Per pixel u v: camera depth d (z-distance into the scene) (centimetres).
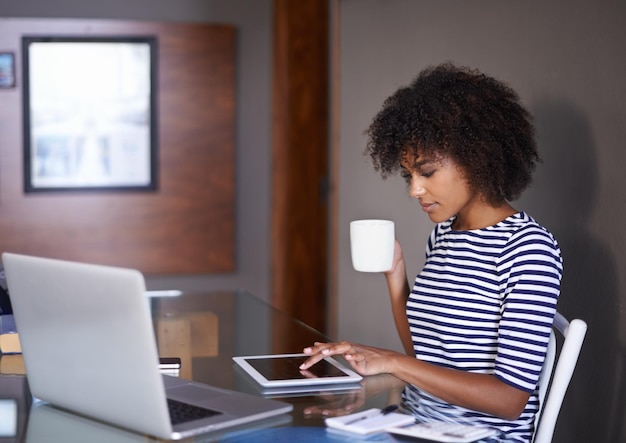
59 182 441
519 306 162
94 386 145
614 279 195
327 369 175
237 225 466
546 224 226
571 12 211
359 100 376
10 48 428
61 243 444
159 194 452
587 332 207
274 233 463
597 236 202
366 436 138
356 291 385
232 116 455
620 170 192
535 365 160
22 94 431
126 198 449
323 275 472
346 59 393
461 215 184
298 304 470
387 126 186
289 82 453
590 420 206
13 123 432
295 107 457
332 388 164
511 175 178
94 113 440
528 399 166
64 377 151
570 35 212
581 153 208
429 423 145
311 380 166
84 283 139
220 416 144
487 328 175
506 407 159
